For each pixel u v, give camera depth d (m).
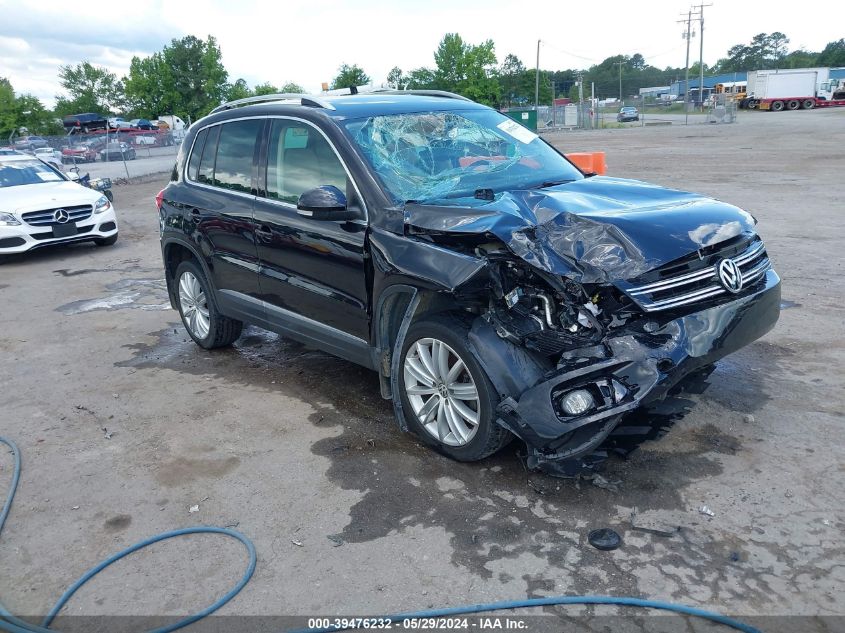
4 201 11.08
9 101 66.88
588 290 3.47
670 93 109.81
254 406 4.98
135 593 3.09
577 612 2.80
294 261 4.78
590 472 3.75
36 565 3.34
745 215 4.08
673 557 3.07
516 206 3.79
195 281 6.14
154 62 76.94
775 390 4.62
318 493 3.79
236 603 2.97
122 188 23.72
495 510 3.50
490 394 3.62
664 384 3.42
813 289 6.84
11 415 5.12
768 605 2.76
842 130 29.91
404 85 67.81
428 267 3.76
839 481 3.55
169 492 3.90
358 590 3.01
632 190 4.32
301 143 4.75
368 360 4.46
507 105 87.38
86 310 8.02
